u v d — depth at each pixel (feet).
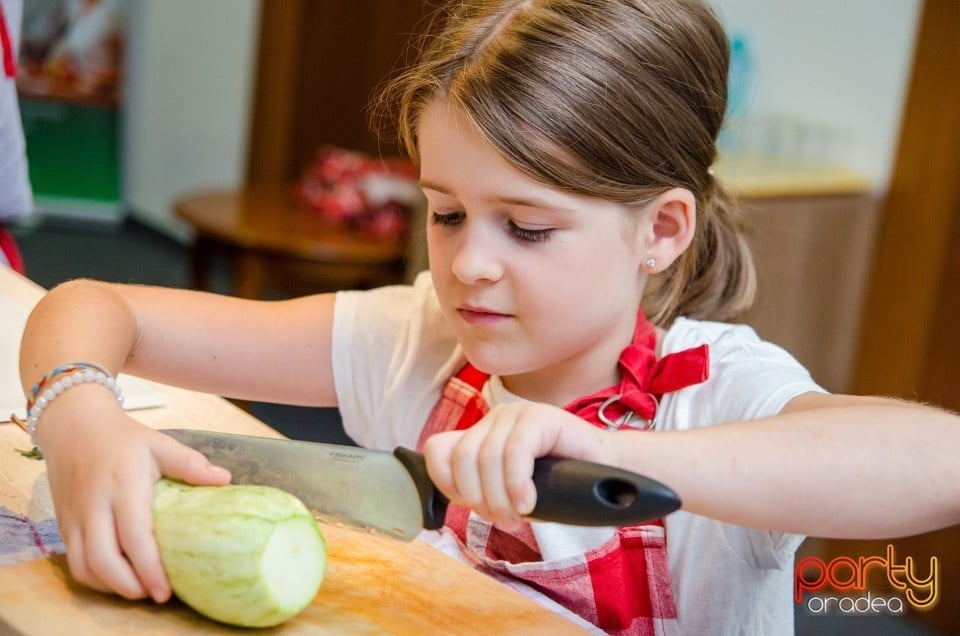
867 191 8.82
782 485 2.51
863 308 8.89
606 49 2.93
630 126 2.91
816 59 9.37
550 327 2.89
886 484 2.55
